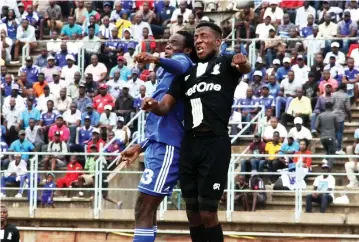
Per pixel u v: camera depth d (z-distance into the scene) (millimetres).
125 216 45750
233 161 44969
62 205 47906
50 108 52844
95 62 56469
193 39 22422
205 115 21078
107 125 51688
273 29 56344
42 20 61344
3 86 54781
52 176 48062
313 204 45625
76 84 55531
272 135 48062
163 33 59781
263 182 46188
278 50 55062
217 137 21109
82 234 46062
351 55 54438
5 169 49656
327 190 44688
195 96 21188
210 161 21078
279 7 59188
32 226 46594
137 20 59375
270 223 44406
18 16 60969
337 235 44000
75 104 52594
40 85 55219
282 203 46094
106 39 58781
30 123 51844
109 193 47625
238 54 20859
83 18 61344
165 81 22469
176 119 22281
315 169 48000
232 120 50219
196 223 21891
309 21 57562
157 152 22266
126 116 52375
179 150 22203
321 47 55688
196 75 21297
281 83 52531
